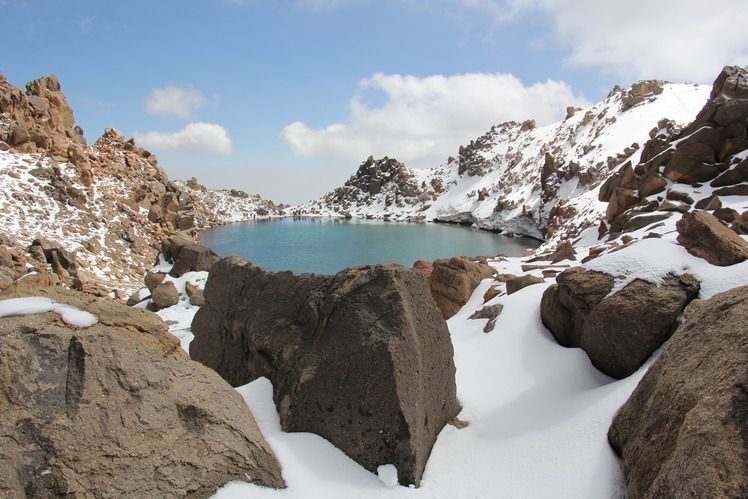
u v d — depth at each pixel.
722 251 7.06
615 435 4.86
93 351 4.30
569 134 74.81
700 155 20.12
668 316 6.53
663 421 4.02
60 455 3.73
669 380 4.29
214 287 8.30
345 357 5.64
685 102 58.66
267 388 6.25
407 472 5.06
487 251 48.38
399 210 105.56
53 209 30.52
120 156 48.09
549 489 4.62
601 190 28.75
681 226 7.86
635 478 4.04
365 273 6.17
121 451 4.04
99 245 29.81
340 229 76.75
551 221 43.62
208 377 5.32
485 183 90.75
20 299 4.57
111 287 24.06
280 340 6.51
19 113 35.78
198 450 4.53
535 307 9.95
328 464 5.26
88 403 4.06
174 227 45.69
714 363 3.83
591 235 25.77
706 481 3.02
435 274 14.83
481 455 5.55
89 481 3.79
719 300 4.50
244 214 105.06
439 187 105.19
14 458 3.58
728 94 20.67
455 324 12.08
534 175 72.00
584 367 7.23
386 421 5.21
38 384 3.94
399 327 5.51
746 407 3.22
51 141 36.62
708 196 18.78
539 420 6.09
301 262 42.44
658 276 7.09
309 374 5.79
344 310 5.97
